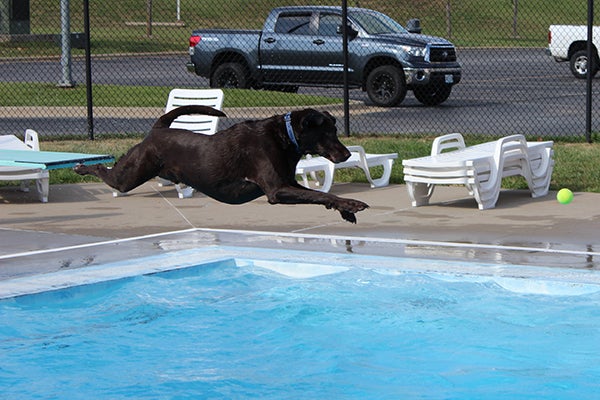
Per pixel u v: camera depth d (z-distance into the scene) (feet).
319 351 21.04
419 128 58.49
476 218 33.78
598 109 67.72
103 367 20.29
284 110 65.10
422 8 159.63
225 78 75.46
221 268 27.61
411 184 36.04
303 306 24.14
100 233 31.99
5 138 40.83
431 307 23.70
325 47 71.82
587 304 23.76
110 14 157.17
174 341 21.89
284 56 73.15
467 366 20.02
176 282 26.32
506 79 91.66
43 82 84.02
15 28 123.85
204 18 156.76
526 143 37.11
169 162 23.62
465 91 81.66
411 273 25.84
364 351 20.98
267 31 73.82
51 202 38.09
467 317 22.98
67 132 57.06
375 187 40.70
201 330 22.56
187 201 38.11
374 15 73.67
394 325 22.57
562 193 31.71
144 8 161.48
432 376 19.49
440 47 70.13
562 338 21.53
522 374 19.44
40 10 155.53
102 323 23.20
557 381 19.10
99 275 25.76
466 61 112.16
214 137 23.03
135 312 23.90
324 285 25.76
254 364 20.34
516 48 128.77
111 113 65.51
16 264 27.12
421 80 69.46
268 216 34.78
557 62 99.40
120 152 47.98
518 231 31.37
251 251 28.43
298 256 27.68
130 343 21.76
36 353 21.09
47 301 24.39
